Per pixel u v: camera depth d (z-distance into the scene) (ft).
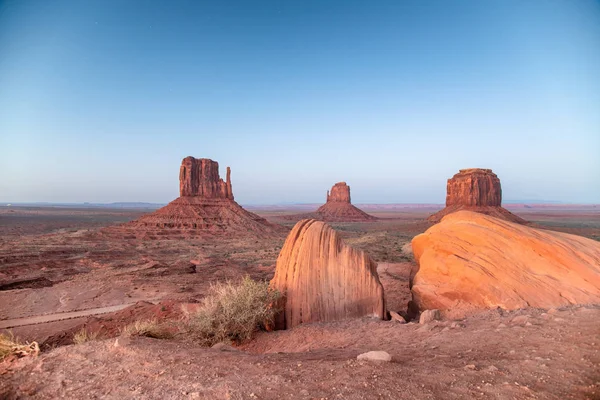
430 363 16.79
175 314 48.57
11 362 17.48
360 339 26.73
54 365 16.96
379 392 13.15
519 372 14.46
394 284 73.97
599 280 29.66
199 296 84.64
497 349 18.29
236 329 31.89
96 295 89.30
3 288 99.86
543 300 29.96
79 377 15.53
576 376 13.51
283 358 18.93
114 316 53.42
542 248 33.53
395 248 179.63
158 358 17.84
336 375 15.16
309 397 12.95
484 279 33.04
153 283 101.81
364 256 38.09
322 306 35.63
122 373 15.92
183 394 13.53
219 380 14.78
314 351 22.48
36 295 88.99
